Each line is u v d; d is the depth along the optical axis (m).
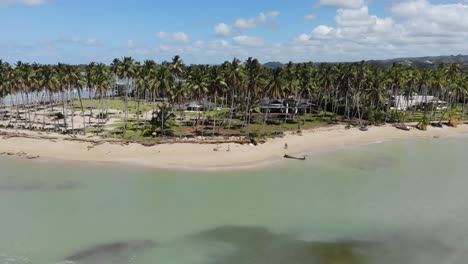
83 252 47.72
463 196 68.44
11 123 124.56
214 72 111.44
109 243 50.09
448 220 57.97
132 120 134.62
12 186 71.00
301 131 119.56
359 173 82.25
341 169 85.12
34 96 195.62
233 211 60.72
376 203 64.50
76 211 60.16
